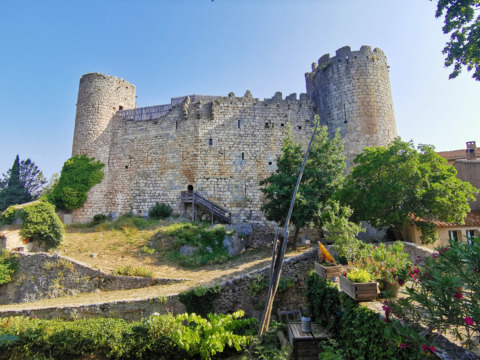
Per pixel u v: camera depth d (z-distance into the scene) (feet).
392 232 72.95
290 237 85.35
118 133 110.63
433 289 20.16
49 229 73.31
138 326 38.29
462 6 38.70
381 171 64.08
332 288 33.19
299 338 31.04
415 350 19.42
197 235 77.46
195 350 36.11
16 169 167.32
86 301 49.83
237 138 103.19
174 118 106.52
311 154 72.43
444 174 59.98
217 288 48.26
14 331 39.09
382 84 96.17
